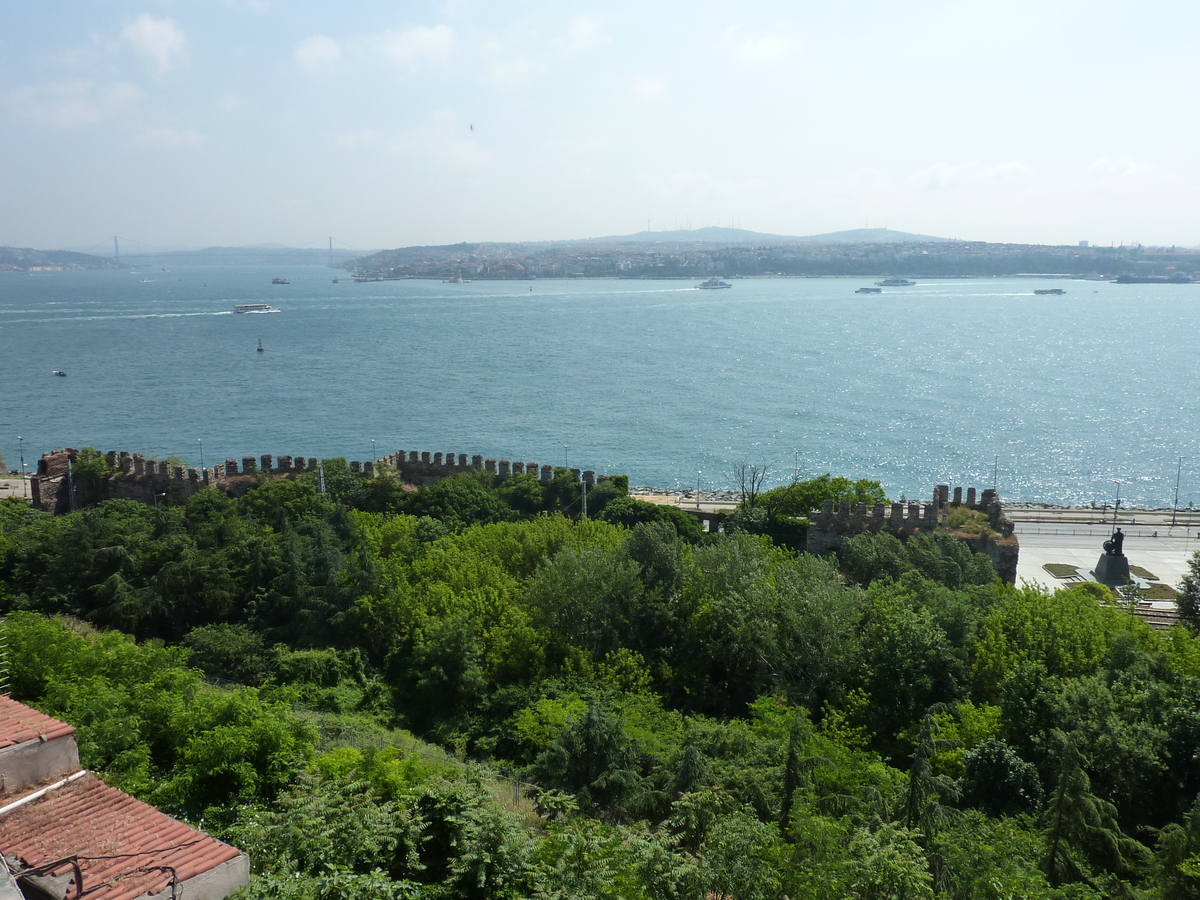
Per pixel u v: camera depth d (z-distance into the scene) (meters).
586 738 35.28
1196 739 35.50
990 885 25.97
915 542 66.31
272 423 190.00
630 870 24.47
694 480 148.50
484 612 51.81
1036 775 35.16
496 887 24.53
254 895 19.81
